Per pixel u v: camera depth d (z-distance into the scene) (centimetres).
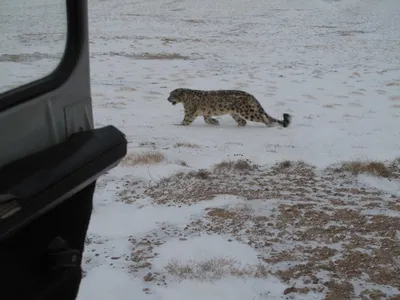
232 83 2364
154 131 1381
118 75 2491
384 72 2784
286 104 1905
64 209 261
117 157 263
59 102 251
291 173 911
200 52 3381
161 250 598
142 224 677
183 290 510
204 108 1478
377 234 650
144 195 786
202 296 499
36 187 217
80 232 275
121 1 5844
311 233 653
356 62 3133
